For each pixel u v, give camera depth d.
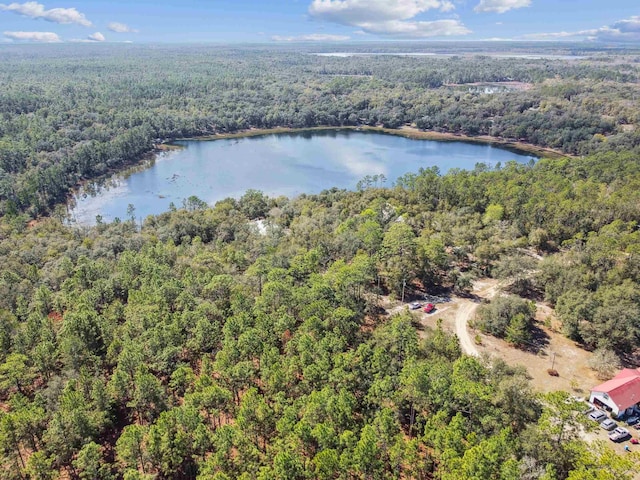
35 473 73.50
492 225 178.38
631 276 129.62
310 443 77.06
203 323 103.25
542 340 117.06
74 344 96.44
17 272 154.75
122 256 157.50
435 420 76.75
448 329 120.69
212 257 153.00
